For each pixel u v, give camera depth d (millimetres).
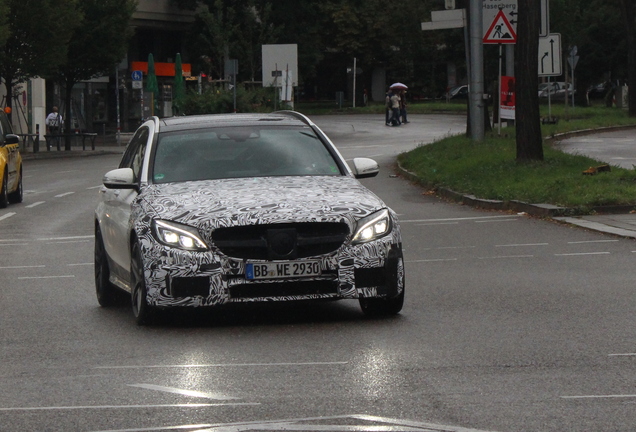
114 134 116188
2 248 27203
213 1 125000
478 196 35594
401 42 159500
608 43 126938
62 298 18984
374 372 12188
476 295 18094
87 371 12594
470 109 55688
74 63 84375
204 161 17062
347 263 14992
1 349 14141
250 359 13086
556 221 29734
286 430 9750
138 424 10102
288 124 18203
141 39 129250
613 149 55281
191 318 16328
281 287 14898
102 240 18188
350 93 166500
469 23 53344
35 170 61688
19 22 75500
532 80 40469
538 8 40344
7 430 10000
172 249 14883
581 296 17734
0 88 92188
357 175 17438
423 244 26000
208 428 9875
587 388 11266
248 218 14852
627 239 25656
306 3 128125
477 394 11047
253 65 118375
